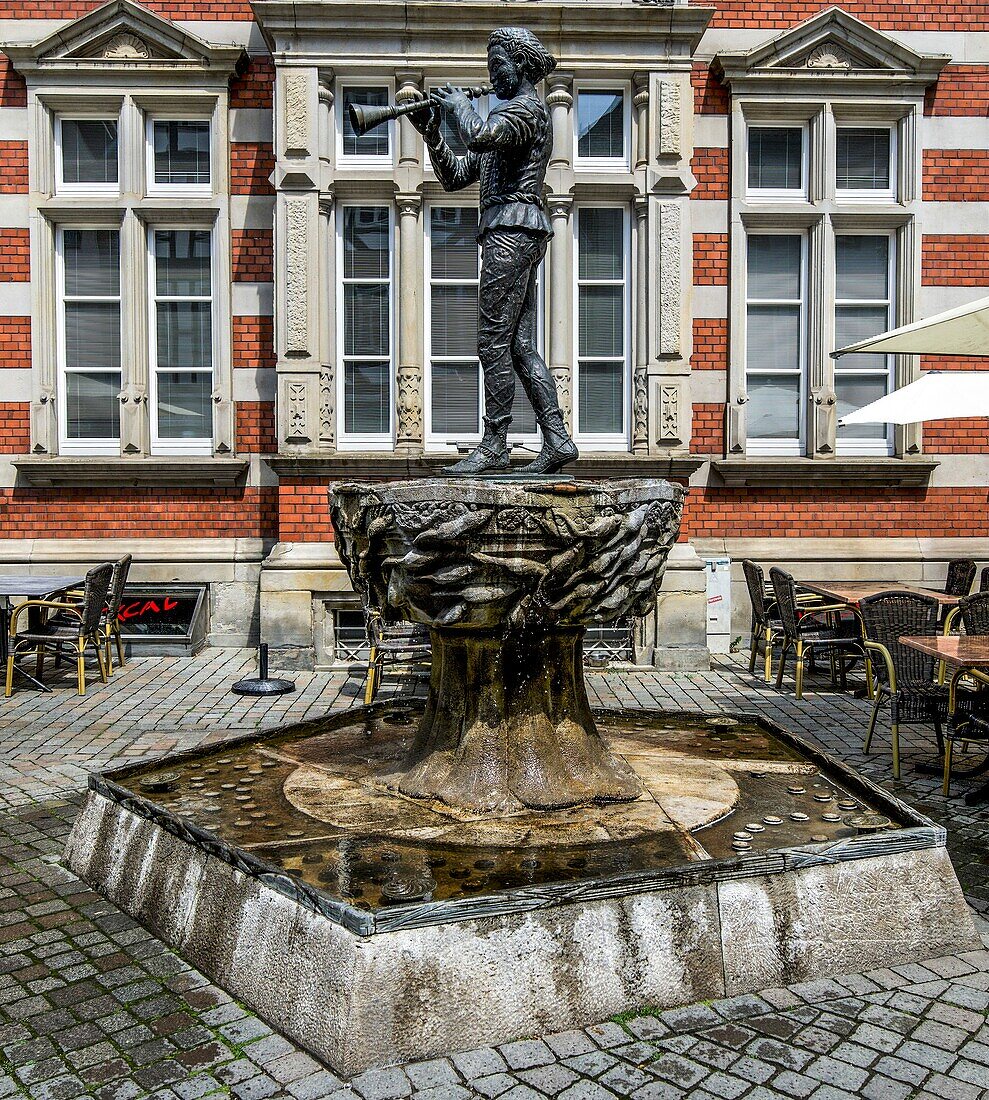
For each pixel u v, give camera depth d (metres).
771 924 3.63
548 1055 3.17
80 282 11.10
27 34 10.77
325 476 10.30
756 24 11.00
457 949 3.23
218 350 10.88
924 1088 3.00
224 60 10.55
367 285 10.69
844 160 11.27
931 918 3.86
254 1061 3.16
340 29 9.99
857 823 4.25
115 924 4.17
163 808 4.31
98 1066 3.15
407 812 4.46
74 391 11.17
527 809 4.44
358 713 6.39
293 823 4.35
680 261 10.38
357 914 3.16
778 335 11.30
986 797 5.93
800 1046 3.22
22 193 10.80
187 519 10.96
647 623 10.20
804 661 9.37
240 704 8.55
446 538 3.99
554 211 10.42
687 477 10.51
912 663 7.03
